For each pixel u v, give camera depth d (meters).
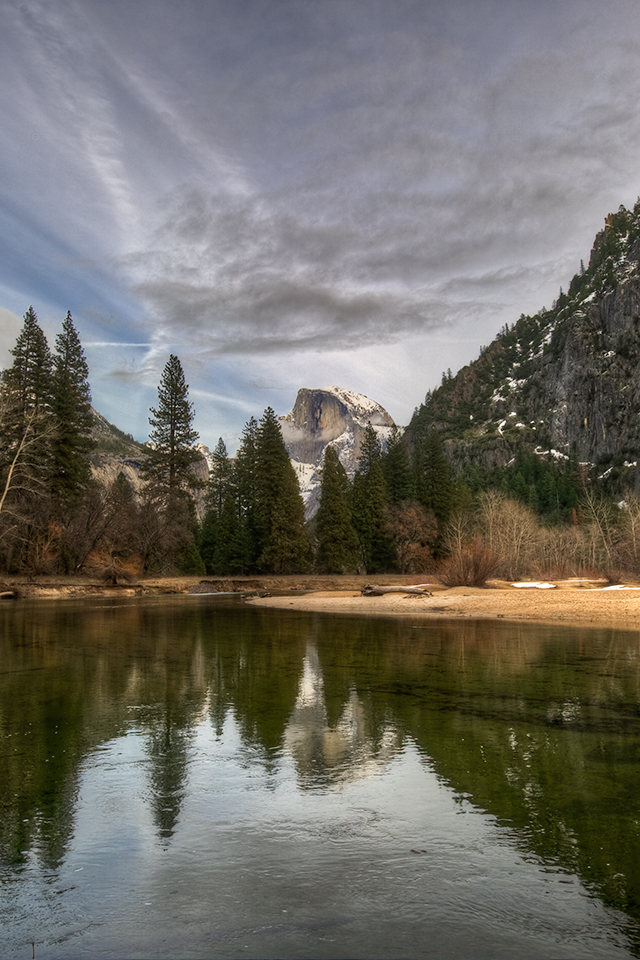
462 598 33.97
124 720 8.16
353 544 70.06
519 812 5.08
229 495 86.56
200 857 4.29
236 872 4.06
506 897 3.72
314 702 9.25
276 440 68.75
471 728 7.77
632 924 3.43
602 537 76.25
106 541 53.69
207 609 30.55
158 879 3.97
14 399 50.38
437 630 20.31
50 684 10.62
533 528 76.44
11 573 45.34
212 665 12.76
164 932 3.35
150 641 16.83
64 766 6.29
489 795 5.46
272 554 66.44
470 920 3.46
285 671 12.05
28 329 53.53
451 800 5.35
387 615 27.00
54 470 51.50
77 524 50.72
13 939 3.30
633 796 5.43
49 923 3.47
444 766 6.27
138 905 3.64
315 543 78.94
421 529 70.06
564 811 5.11
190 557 67.75
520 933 3.33
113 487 57.06
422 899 3.70
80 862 4.22
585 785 5.73
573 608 27.17
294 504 67.00
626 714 8.50
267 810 5.14
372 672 11.95
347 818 4.96
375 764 6.37
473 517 81.06
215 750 6.83
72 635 18.17
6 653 14.38
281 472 67.25
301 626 21.61
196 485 72.44
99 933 3.35
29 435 48.22
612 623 22.58
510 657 14.00
